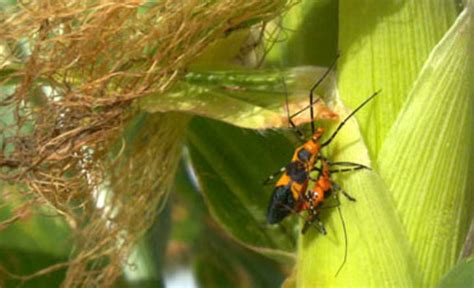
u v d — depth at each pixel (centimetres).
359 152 27
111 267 30
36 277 31
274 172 32
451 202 27
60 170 28
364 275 27
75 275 30
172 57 27
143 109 28
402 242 27
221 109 27
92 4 27
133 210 29
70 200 29
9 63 28
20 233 31
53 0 27
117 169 29
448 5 27
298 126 28
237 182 32
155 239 32
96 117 28
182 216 37
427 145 27
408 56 27
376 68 27
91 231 29
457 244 27
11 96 28
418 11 27
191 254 37
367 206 27
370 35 27
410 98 26
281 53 29
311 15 28
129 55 27
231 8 27
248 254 35
